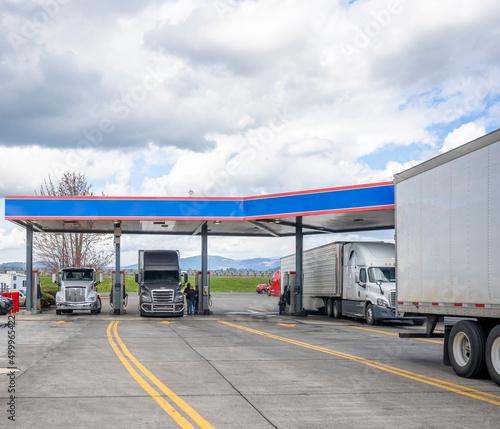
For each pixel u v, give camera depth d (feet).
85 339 58.34
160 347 51.29
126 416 24.26
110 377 34.24
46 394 28.94
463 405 26.86
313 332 69.62
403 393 29.76
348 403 27.14
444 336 39.45
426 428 22.56
